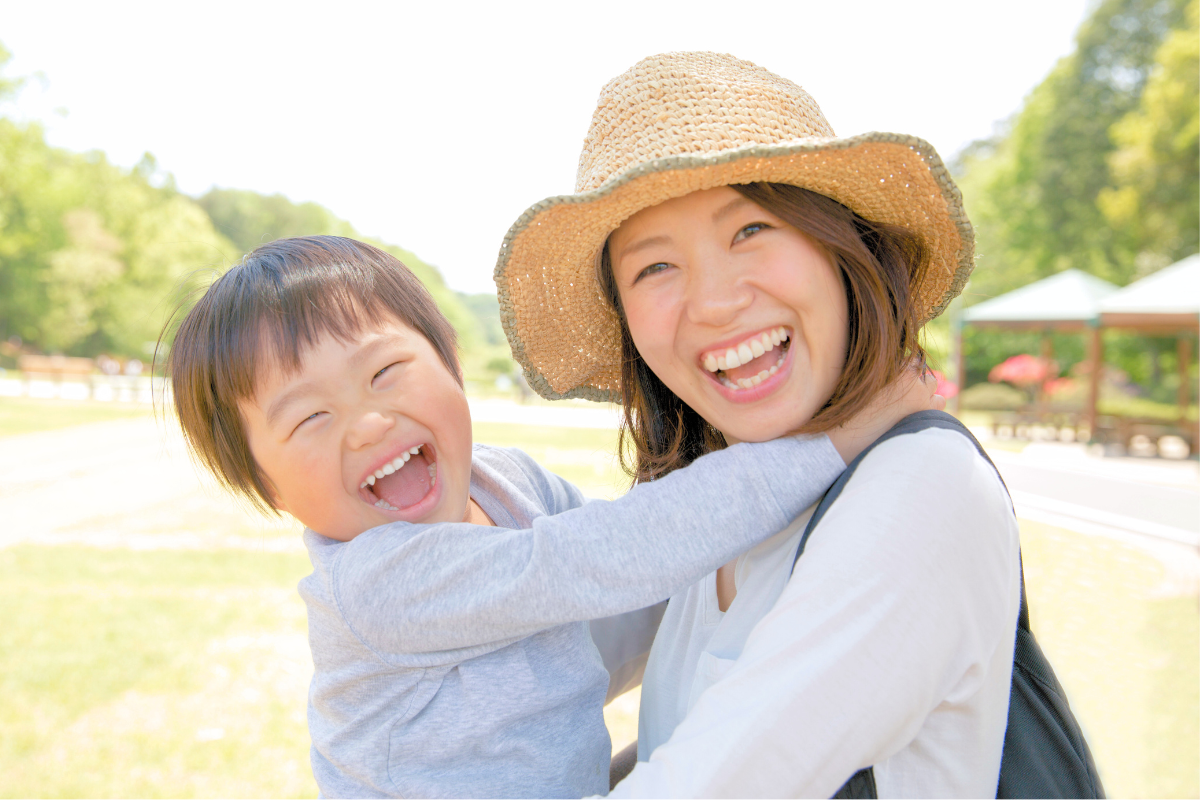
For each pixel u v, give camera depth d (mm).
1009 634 935
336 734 1156
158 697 4148
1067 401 21906
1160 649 4477
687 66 1124
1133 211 24297
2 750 3580
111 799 3211
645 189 1027
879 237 1166
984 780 930
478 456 1544
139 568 6426
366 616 1093
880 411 1062
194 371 1202
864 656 810
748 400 1072
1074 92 27656
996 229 30594
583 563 989
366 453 1157
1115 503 8711
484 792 1088
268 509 1364
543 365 1517
